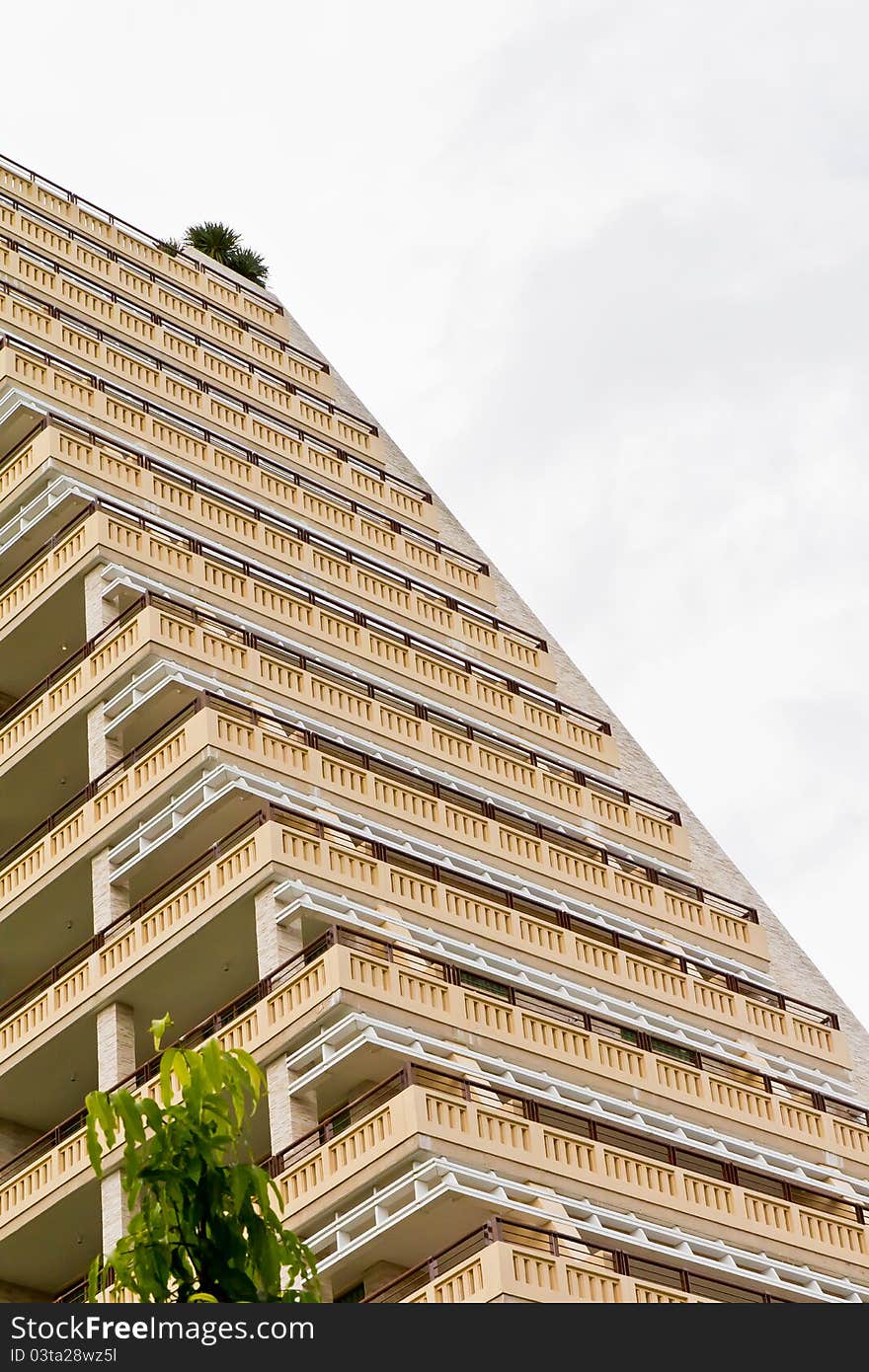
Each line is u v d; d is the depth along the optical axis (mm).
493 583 67812
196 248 82688
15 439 56438
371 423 75812
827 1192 45531
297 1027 40719
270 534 56844
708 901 60719
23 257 62406
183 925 43562
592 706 70188
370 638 55281
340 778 48062
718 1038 50125
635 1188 41375
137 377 60906
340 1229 37938
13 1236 43406
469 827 50469
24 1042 45219
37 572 51438
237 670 49281
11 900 47312
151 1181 20844
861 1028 64000
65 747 49094
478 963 45625
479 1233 36750
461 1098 40000
